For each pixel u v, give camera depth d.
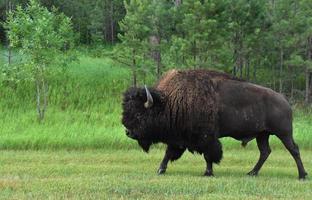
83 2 135.25
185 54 86.06
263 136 43.09
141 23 88.38
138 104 39.47
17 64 83.06
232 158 51.56
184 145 40.38
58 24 84.62
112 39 141.12
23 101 83.19
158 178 36.59
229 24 87.25
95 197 28.97
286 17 91.25
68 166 43.12
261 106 41.00
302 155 56.66
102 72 101.25
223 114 40.22
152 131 39.84
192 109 39.06
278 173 43.50
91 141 57.03
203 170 43.72
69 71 98.69
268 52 94.62
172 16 88.44
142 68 88.19
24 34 74.75
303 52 102.00
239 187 33.66
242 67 103.25
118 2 143.12
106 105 84.25
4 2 122.19
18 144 55.53
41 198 28.47
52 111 78.69
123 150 55.72
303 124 73.44
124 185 32.56
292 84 97.50
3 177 36.38
